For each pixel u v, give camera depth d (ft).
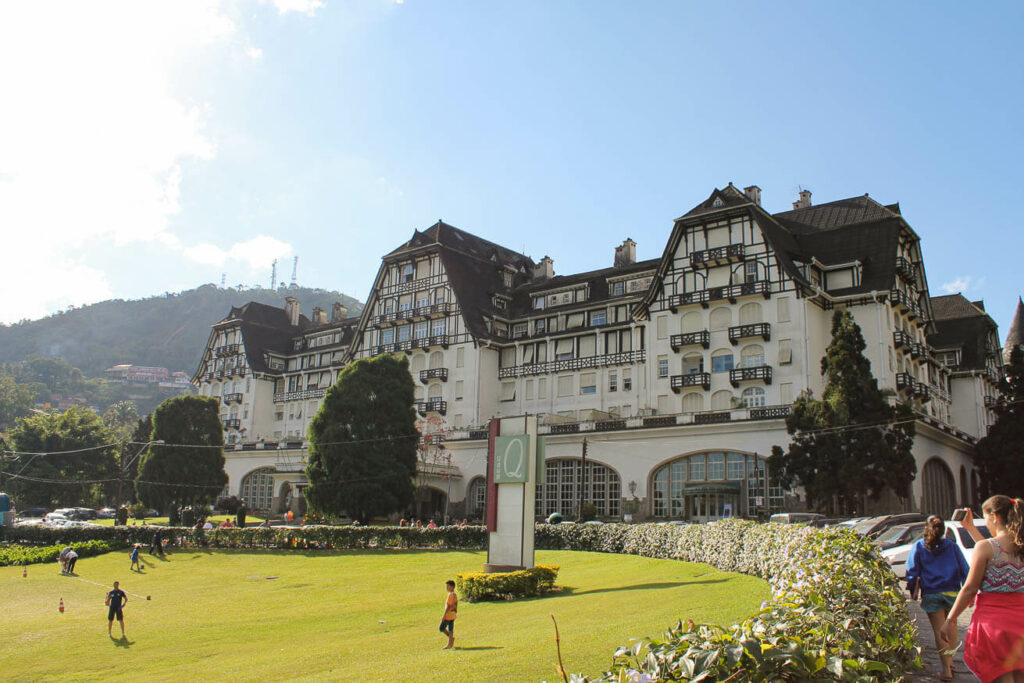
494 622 73.36
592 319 242.78
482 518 222.28
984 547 23.52
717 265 205.87
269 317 361.92
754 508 175.73
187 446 235.40
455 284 264.72
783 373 189.88
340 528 174.50
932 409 220.84
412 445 206.59
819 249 208.85
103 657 75.15
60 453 302.45
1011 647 22.44
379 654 61.05
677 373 208.74
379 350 283.79
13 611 110.73
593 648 48.83
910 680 33.86
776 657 19.16
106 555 179.32
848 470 151.53
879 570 39.91
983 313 251.80
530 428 106.42
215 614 100.78
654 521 187.01
